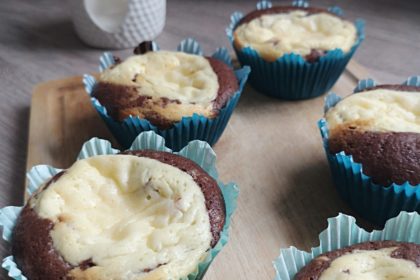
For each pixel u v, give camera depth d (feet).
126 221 0.95
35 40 1.46
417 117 1.08
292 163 1.16
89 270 0.90
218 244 0.94
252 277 0.99
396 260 0.90
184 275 0.91
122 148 1.19
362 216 1.08
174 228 0.93
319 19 1.30
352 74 1.33
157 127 1.12
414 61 1.39
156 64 1.18
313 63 1.22
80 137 1.20
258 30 1.28
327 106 1.14
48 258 0.91
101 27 1.38
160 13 1.43
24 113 1.27
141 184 0.98
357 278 0.89
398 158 1.02
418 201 1.02
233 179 1.13
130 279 0.89
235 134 1.21
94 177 0.98
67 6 1.55
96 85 1.18
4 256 1.02
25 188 1.09
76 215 0.95
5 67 1.38
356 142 1.05
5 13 1.55
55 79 1.33
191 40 1.28
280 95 1.28
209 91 1.14
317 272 0.90
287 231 1.05
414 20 1.52
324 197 1.10
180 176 0.98
